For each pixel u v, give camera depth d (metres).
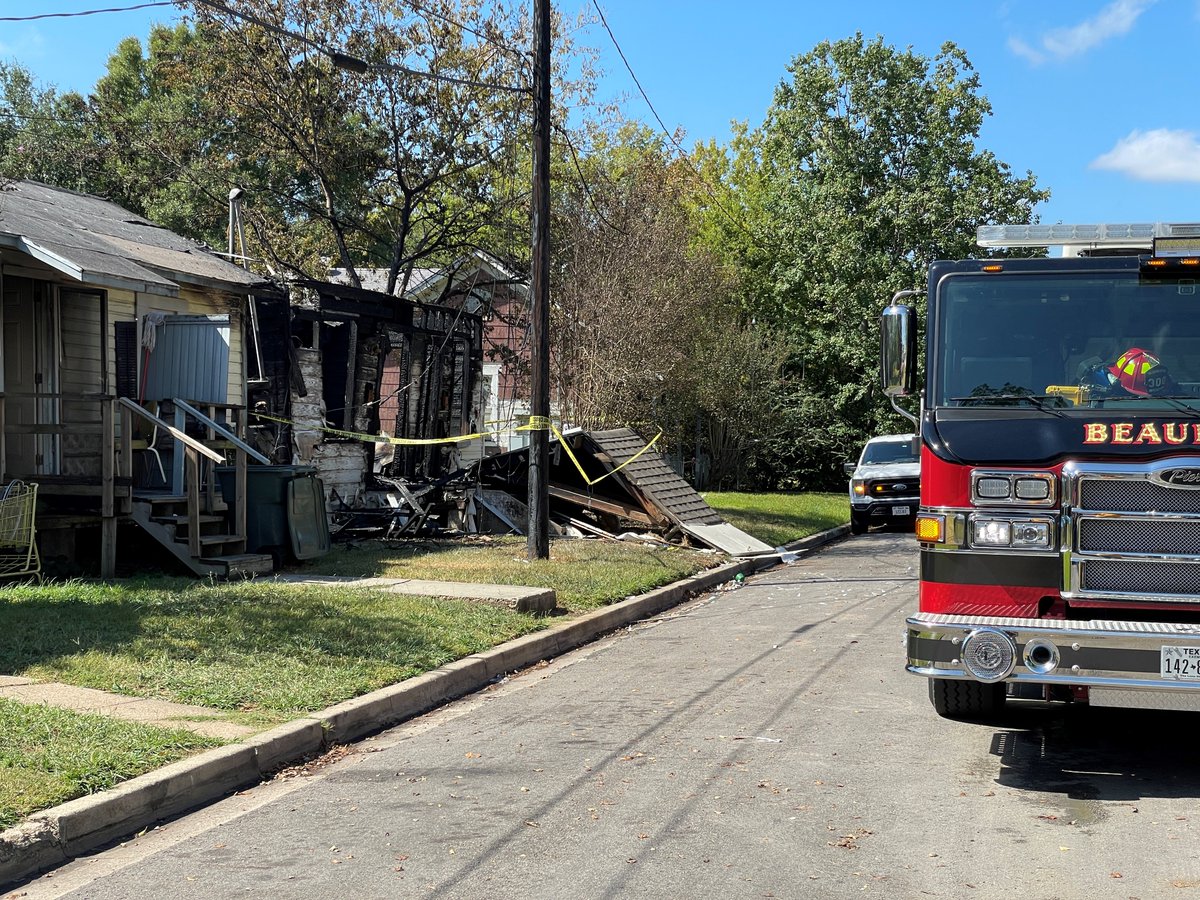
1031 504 5.95
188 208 35.28
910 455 23.53
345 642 8.83
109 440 11.59
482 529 18.84
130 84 45.12
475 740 7.03
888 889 4.50
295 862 4.93
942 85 39.12
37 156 34.50
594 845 5.05
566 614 11.35
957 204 37.34
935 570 6.10
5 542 10.96
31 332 13.89
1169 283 6.29
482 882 4.64
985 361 6.40
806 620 11.62
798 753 6.53
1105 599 5.80
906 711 7.57
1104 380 6.25
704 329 33.72
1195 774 6.13
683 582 14.16
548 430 14.50
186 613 9.44
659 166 33.66
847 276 37.84
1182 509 5.74
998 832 5.18
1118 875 4.62
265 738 6.44
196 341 13.80
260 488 12.99
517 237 29.11
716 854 4.92
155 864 4.94
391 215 30.42
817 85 39.66
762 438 36.53
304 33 26.64
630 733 7.07
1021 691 6.36
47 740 6.03
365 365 20.23
